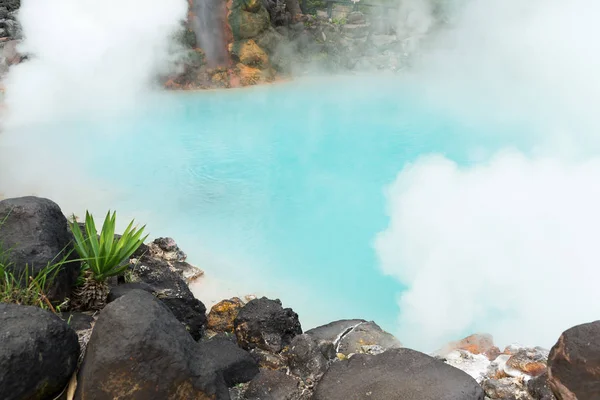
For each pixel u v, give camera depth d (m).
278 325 4.79
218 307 5.43
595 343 3.13
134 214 8.46
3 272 3.81
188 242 7.64
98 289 4.40
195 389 3.06
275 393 3.84
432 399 3.22
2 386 2.82
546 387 3.79
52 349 3.10
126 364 2.93
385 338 4.82
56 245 4.24
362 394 3.39
